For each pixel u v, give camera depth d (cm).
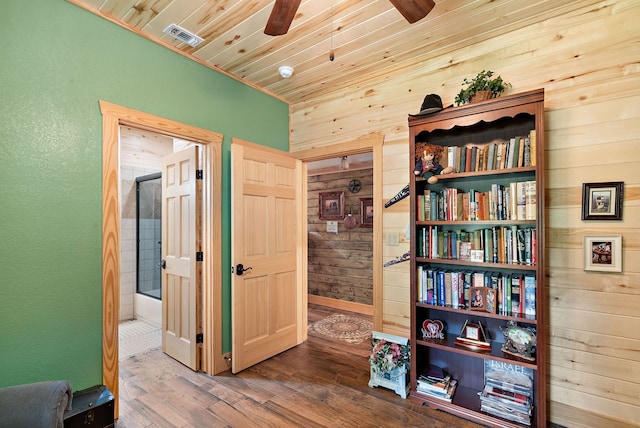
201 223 280
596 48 195
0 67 168
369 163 483
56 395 129
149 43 230
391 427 197
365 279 480
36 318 179
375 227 283
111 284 206
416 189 245
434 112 223
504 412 198
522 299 201
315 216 545
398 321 270
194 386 247
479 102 208
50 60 184
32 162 178
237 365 269
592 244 193
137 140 443
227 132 285
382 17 208
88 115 199
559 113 205
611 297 188
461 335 225
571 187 200
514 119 222
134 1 193
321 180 541
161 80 237
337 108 314
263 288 296
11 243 171
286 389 242
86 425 174
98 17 204
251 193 286
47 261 182
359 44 240
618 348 186
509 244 205
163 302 316
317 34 227
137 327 396
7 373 169
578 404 196
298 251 338
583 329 195
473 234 219
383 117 283
